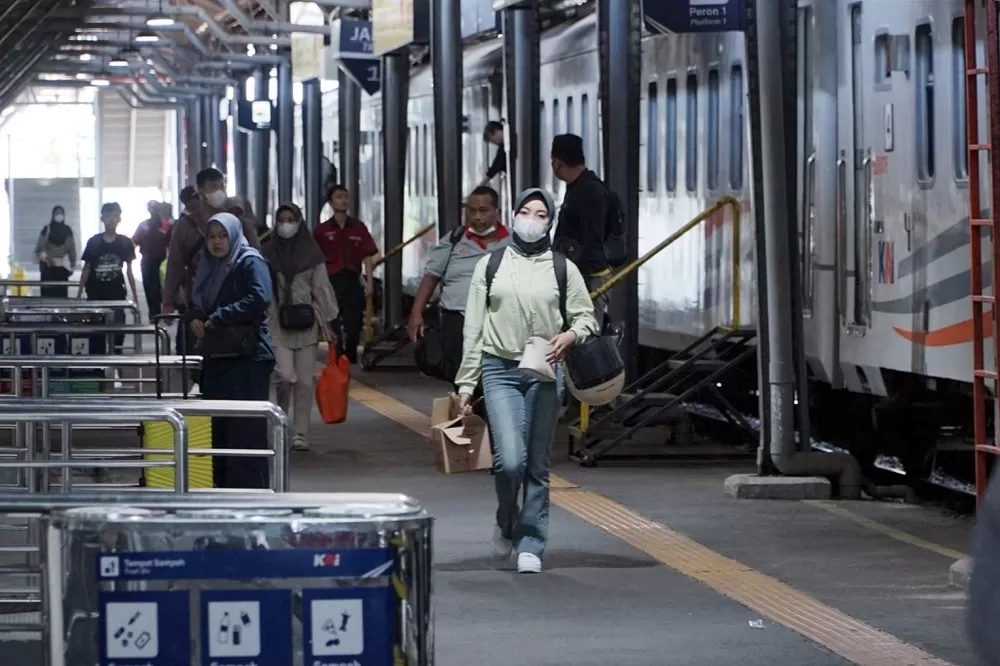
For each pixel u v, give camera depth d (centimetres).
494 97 4538
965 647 1439
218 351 2062
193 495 834
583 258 2295
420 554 768
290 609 756
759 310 2291
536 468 1756
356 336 4303
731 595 1659
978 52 2009
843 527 2041
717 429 3116
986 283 2005
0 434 2061
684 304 3158
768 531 2012
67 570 755
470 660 1408
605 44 2844
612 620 1556
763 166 2239
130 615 752
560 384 1745
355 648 757
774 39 2208
